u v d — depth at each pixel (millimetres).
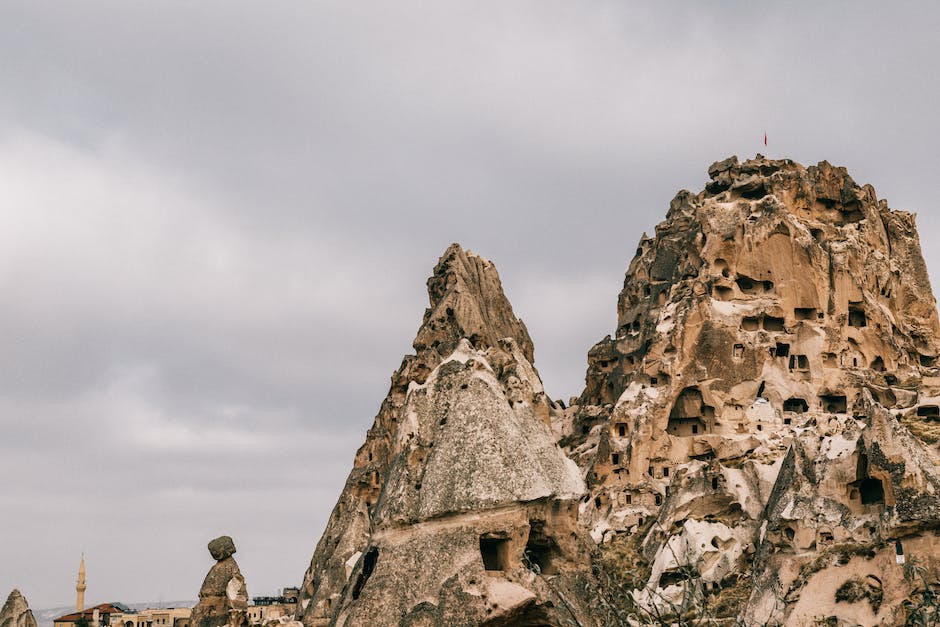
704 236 127875
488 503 64875
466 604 62125
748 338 121625
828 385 119125
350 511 120875
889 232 135625
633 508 115375
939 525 81688
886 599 82625
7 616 89000
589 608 65188
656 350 122750
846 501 90250
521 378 72812
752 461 109750
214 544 92500
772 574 90062
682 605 55188
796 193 131000
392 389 127062
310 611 108000
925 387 118125
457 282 122625
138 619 147500
